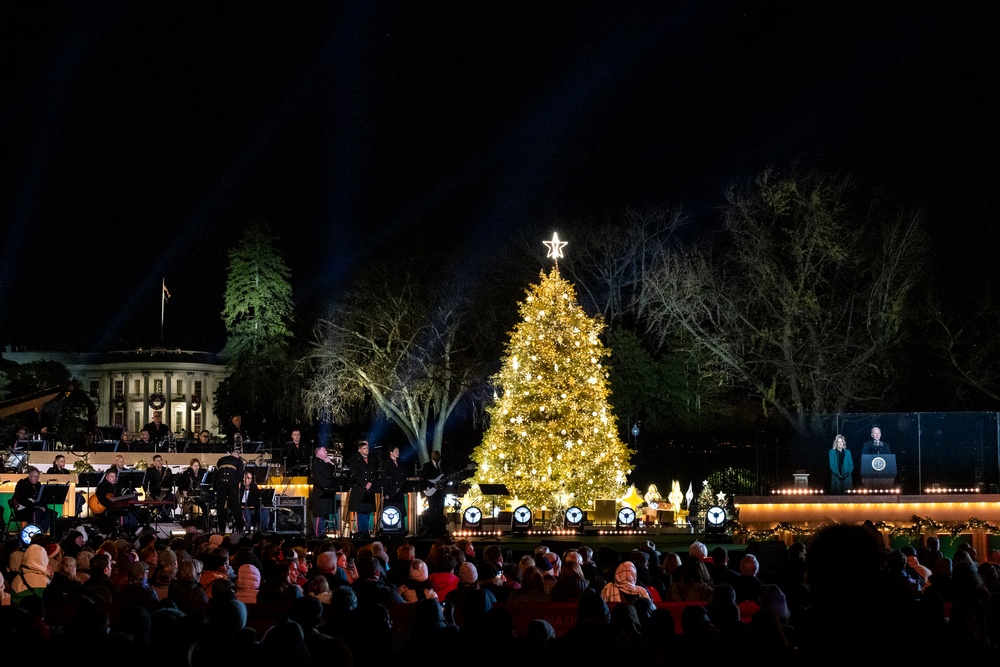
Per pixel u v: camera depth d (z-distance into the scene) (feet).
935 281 138.62
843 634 13.53
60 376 217.77
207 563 39.19
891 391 140.46
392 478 80.38
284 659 19.43
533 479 91.04
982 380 131.75
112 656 20.35
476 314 184.44
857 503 81.46
